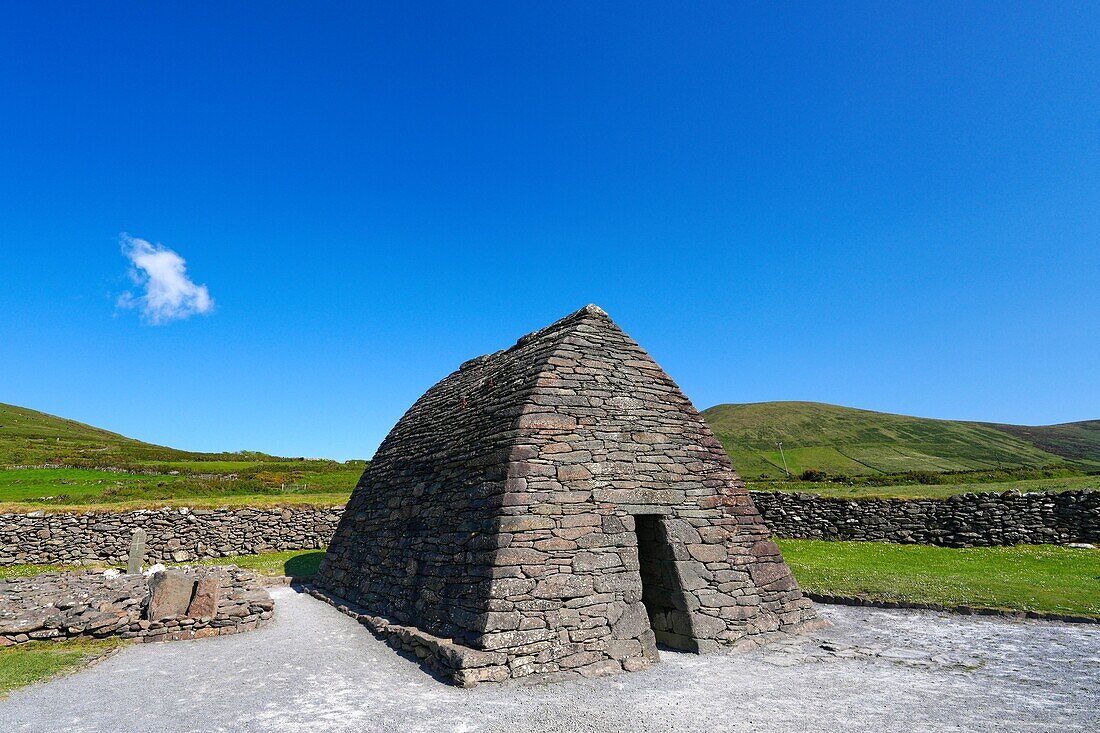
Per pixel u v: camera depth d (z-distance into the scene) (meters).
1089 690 8.56
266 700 8.45
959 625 12.80
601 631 10.16
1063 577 16.86
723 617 11.41
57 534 23.39
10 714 7.86
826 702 8.27
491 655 9.20
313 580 18.23
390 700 8.43
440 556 11.56
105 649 11.03
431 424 16.16
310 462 64.94
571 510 10.84
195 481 37.38
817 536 26.36
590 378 12.50
